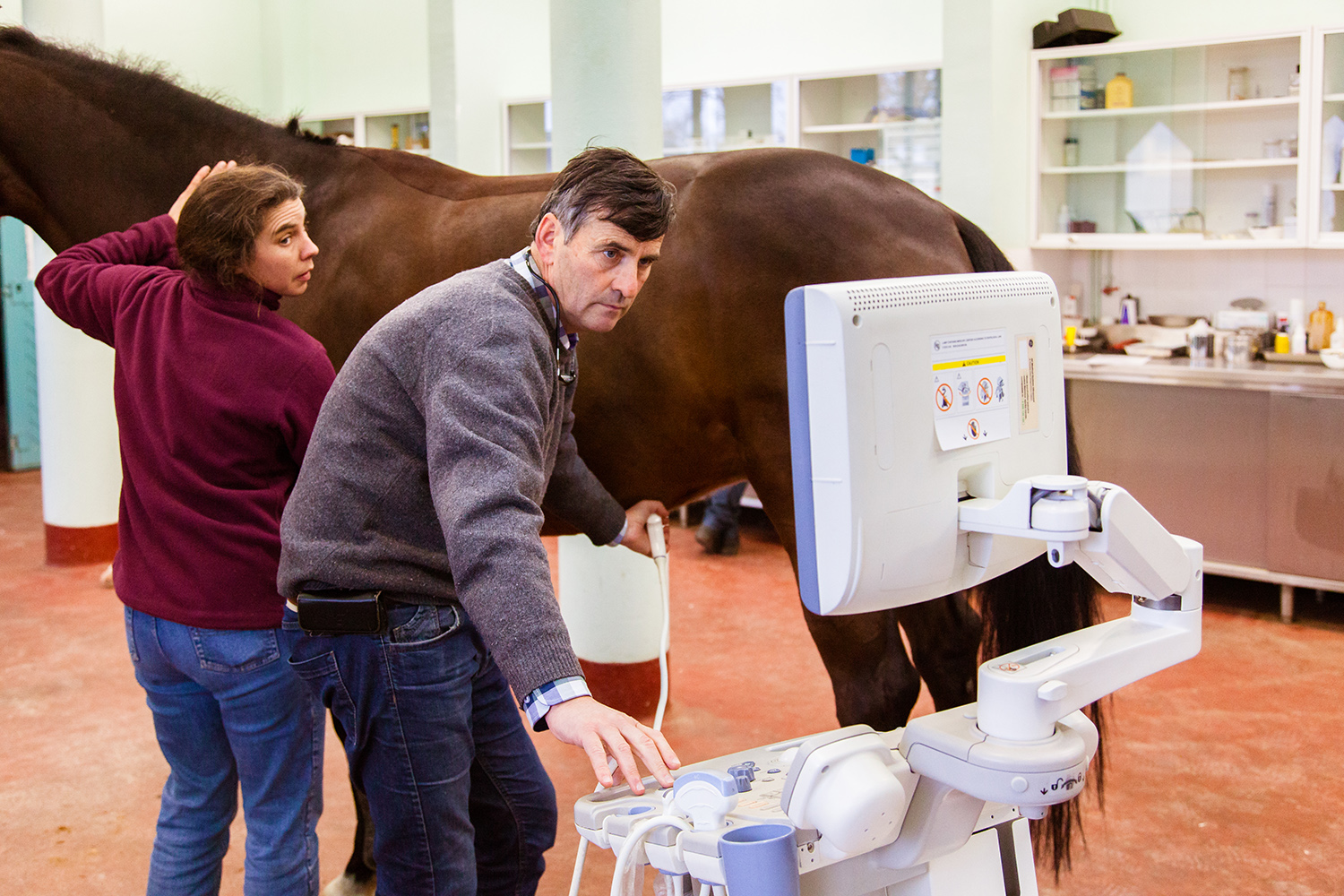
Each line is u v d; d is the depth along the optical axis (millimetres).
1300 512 4078
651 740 1182
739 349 2070
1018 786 1152
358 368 1421
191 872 1820
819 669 3850
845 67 5762
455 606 1488
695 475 2256
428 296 1402
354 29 7531
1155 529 1239
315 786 1796
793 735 3303
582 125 3178
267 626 1684
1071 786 1170
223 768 1835
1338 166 4438
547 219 1398
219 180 1616
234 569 1658
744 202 2064
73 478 5176
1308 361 4402
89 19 4781
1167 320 5027
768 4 6098
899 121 5738
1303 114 4449
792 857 1113
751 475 2156
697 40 6348
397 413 1398
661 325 2092
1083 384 4512
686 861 1191
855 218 2053
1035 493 1181
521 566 1237
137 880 2547
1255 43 4656
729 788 1201
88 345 5133
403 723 1469
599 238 1357
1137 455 4422
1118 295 5238
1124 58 4922
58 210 2582
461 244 2260
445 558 1465
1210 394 4227
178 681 1769
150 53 7062
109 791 2996
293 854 1761
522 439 1318
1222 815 2717
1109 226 5074
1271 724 3256
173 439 1644
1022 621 1991
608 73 3141
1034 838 2045
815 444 1130
